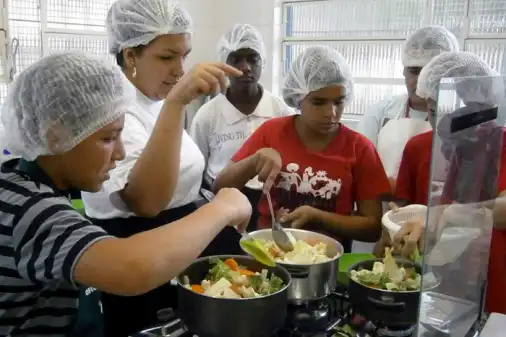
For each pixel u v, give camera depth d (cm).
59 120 75
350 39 288
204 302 79
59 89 75
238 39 220
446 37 183
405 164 138
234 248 118
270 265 96
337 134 141
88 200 113
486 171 84
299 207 130
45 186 74
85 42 264
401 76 277
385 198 136
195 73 94
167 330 87
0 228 70
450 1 256
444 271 74
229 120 224
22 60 239
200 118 228
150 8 112
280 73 315
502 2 243
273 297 80
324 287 94
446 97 65
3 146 84
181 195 124
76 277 66
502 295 111
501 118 84
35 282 72
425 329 71
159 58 115
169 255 70
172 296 109
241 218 89
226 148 223
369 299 87
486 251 91
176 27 114
